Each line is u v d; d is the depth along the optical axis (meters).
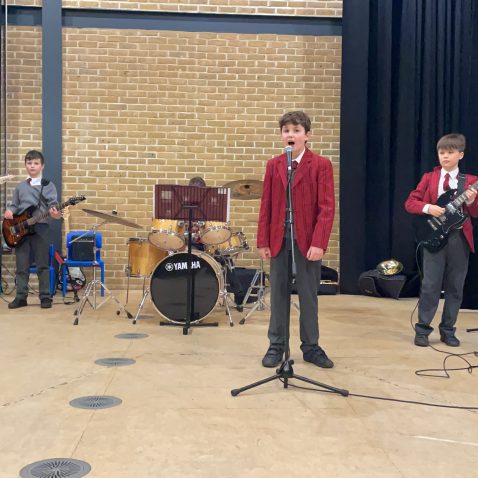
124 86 7.22
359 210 7.09
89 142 7.21
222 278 5.22
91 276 7.20
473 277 6.13
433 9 6.95
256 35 7.31
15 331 4.71
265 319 5.39
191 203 4.62
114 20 7.20
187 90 7.28
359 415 2.82
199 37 7.27
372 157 7.16
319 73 7.36
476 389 3.27
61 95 7.09
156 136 7.27
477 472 2.22
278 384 3.31
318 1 7.29
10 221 5.87
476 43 6.16
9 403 2.94
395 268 6.88
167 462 2.27
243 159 7.35
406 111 7.00
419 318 4.39
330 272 7.11
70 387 3.22
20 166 7.14
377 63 7.08
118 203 7.25
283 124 3.52
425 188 4.42
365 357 3.97
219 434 2.55
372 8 7.07
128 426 2.64
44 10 6.98
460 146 4.25
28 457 2.30
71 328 4.85
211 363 3.77
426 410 2.91
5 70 7.02
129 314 5.35
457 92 6.92
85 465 2.23
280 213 3.54
